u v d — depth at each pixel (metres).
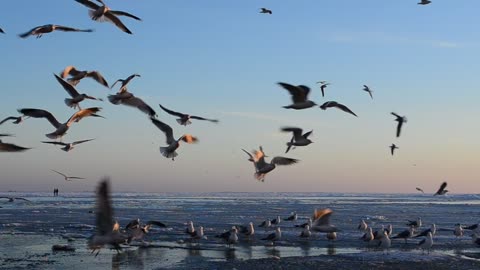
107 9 11.29
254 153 14.27
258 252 32.69
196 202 123.50
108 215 8.24
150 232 41.62
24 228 45.91
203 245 35.03
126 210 78.94
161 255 30.72
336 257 29.62
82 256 29.94
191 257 30.17
